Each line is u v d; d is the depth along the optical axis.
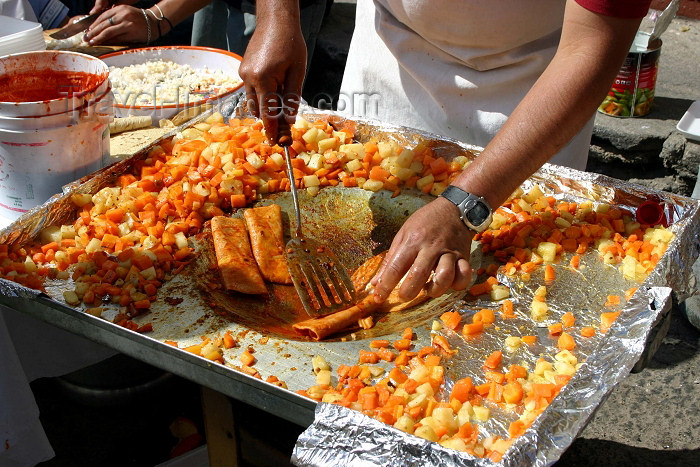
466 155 2.08
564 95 1.47
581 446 2.52
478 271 1.76
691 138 3.54
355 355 1.51
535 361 1.46
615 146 3.79
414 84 2.24
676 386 2.74
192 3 3.07
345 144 2.22
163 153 2.13
